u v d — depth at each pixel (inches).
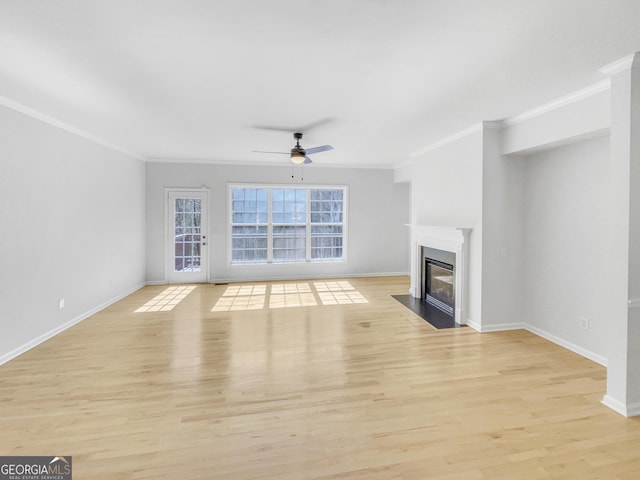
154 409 96.0
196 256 275.3
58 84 113.4
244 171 277.9
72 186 169.5
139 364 125.6
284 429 87.3
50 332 153.4
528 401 100.8
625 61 92.8
